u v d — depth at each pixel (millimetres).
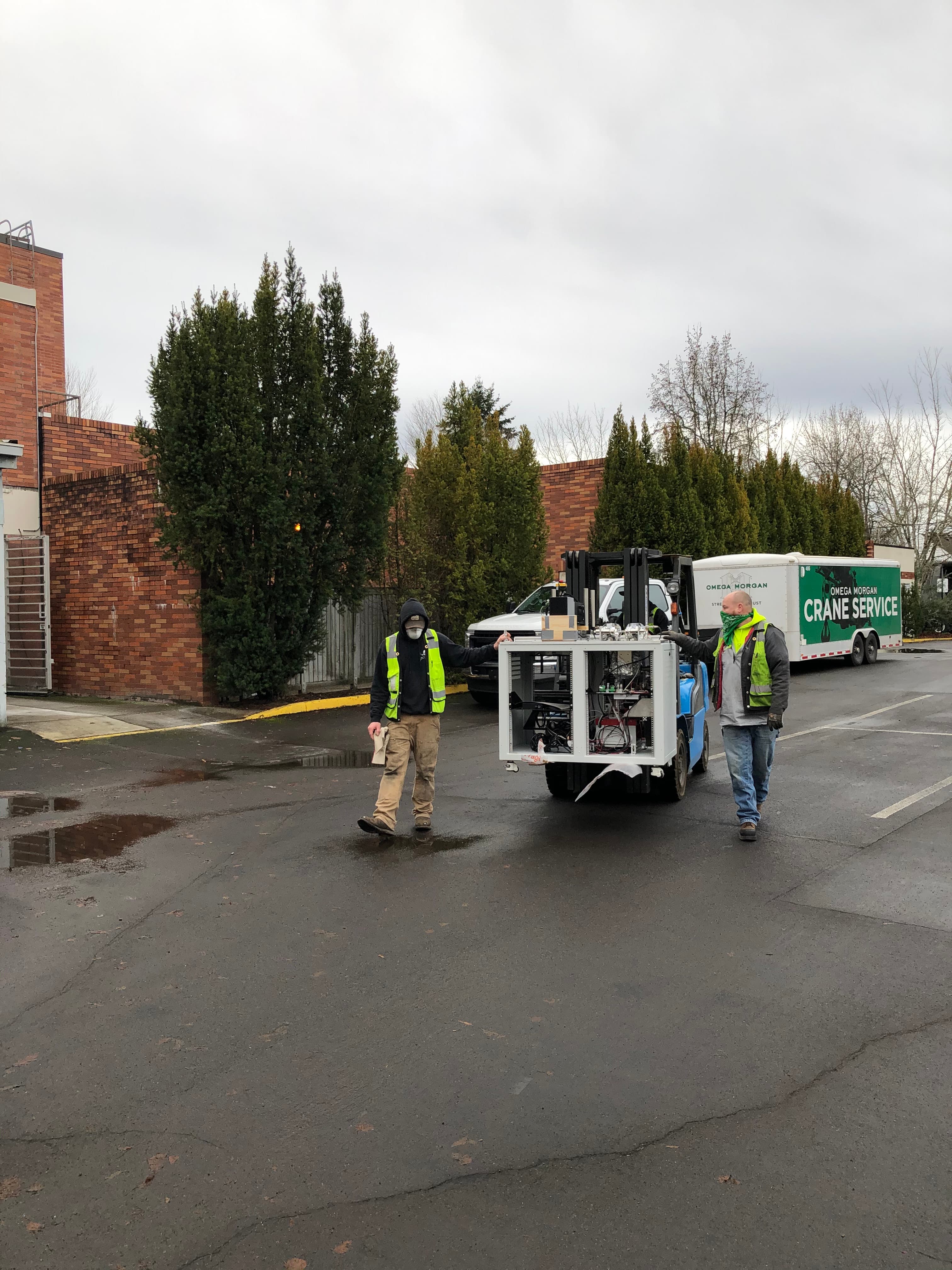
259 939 5379
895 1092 3682
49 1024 4336
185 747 11891
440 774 10383
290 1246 2854
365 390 15930
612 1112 3553
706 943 5234
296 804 8867
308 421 15023
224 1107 3623
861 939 5293
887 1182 3119
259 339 15000
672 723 7719
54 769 10438
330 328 15938
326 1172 3205
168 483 14164
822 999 4523
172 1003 4547
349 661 18062
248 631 14586
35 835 7719
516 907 5848
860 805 8555
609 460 23016
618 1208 3004
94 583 16719
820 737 12523
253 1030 4254
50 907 5945
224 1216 2992
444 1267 2756
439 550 18859
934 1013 4367
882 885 6242
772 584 21812
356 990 4676
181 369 13906
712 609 22406
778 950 5129
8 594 17766
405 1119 3523
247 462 14016
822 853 7012
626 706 7656
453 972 4871
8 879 6520
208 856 7090
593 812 8383
